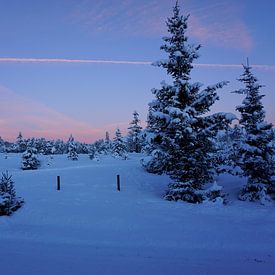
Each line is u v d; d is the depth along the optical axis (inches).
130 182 1013.2
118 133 3176.7
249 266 309.7
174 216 563.8
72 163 2632.9
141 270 295.9
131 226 488.4
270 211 649.6
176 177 771.4
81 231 459.5
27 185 919.7
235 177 1051.9
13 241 407.5
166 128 797.9
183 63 792.9
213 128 767.1
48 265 310.2
